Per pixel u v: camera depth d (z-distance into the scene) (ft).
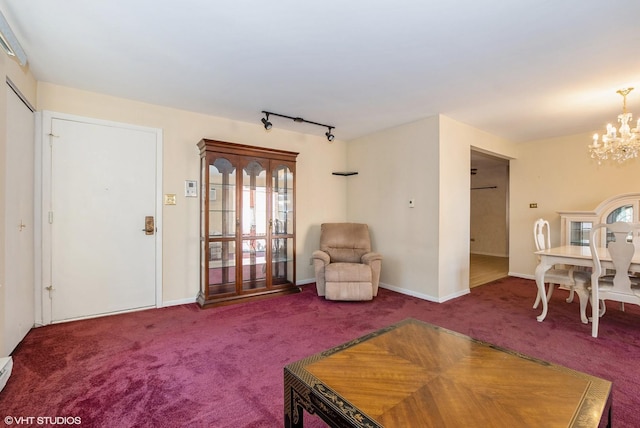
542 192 15.79
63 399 5.53
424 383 4.06
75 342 7.95
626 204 12.42
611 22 6.02
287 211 13.07
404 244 13.11
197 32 6.48
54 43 6.91
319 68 8.13
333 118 12.36
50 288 9.16
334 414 3.60
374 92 9.68
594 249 8.49
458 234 12.66
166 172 11.13
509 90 9.45
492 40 6.72
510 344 7.97
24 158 8.11
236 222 11.61
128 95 10.03
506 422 3.30
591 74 8.33
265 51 7.26
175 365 6.79
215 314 10.18
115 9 5.70
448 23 6.12
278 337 8.32
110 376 6.31
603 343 8.00
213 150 11.03
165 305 11.08
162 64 7.93
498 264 20.54
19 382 6.06
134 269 10.54
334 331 8.75
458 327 9.15
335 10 5.73
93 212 9.83
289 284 12.92
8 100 7.04
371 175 14.76
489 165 24.48
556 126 13.30
